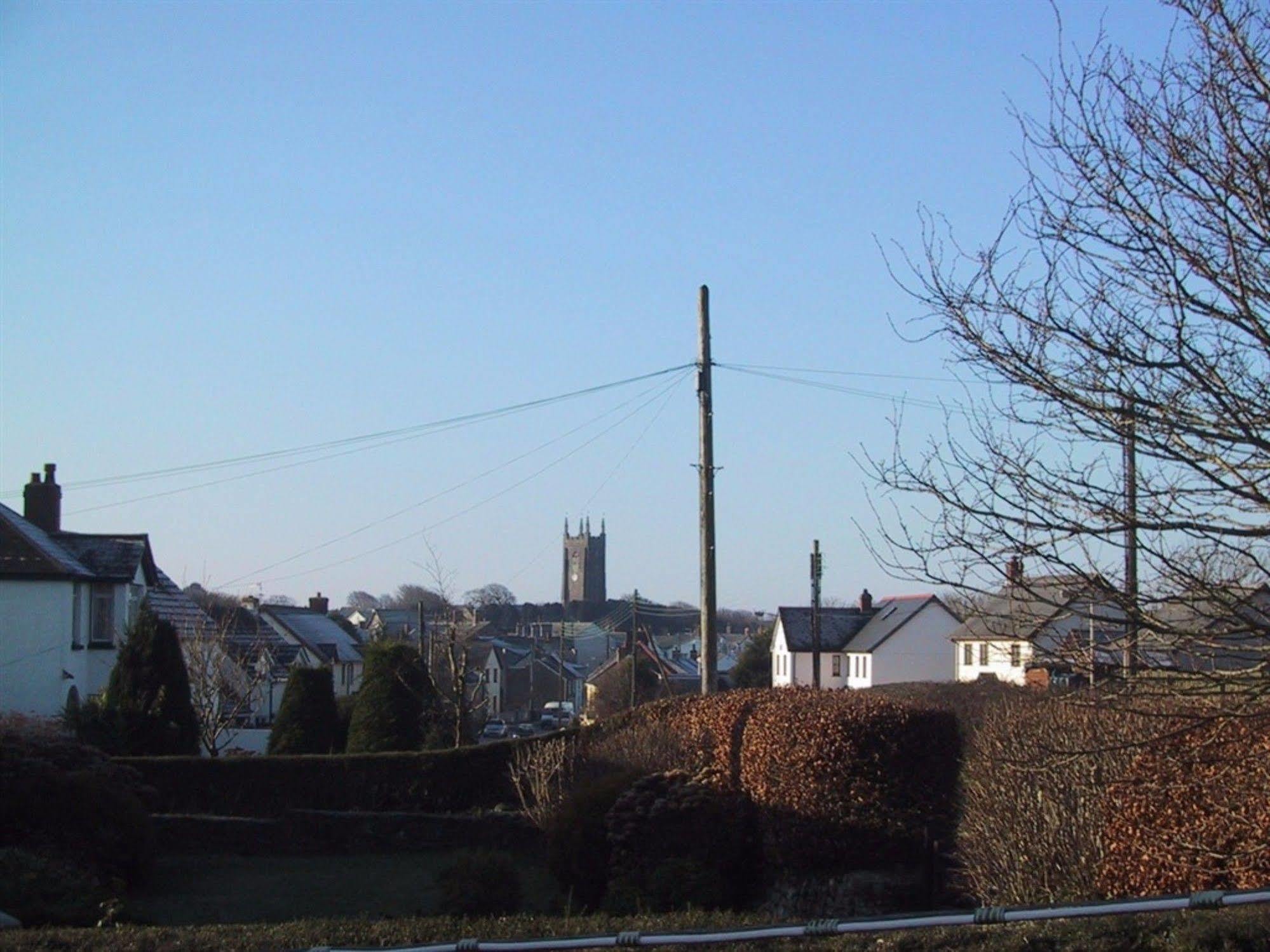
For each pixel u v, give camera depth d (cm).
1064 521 687
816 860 1555
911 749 1537
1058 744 963
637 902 1490
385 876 2042
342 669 6162
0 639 2986
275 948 1093
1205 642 660
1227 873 861
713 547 2089
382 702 2942
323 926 1240
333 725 3219
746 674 6844
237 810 2564
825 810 1550
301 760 2584
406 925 1248
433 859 2244
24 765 1736
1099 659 712
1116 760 934
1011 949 900
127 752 2681
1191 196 669
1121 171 686
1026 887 1024
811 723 1577
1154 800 909
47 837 1688
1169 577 668
